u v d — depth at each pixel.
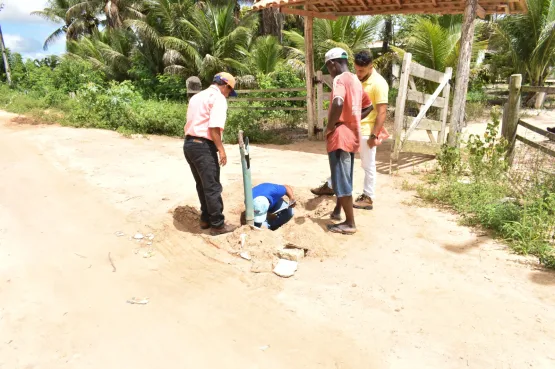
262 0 9.37
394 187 6.13
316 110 10.51
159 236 4.43
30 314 3.09
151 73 20.56
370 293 3.39
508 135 6.38
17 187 6.05
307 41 9.83
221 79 4.14
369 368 2.59
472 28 6.98
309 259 3.98
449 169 6.43
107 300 3.29
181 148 8.95
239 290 3.47
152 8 19.75
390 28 21.30
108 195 5.72
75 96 14.90
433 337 2.86
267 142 10.02
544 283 3.48
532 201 4.73
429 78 7.57
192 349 2.75
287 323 3.03
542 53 16.83
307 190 5.78
